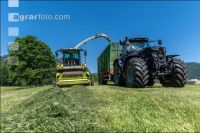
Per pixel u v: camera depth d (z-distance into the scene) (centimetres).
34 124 376
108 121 422
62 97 721
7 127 363
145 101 619
